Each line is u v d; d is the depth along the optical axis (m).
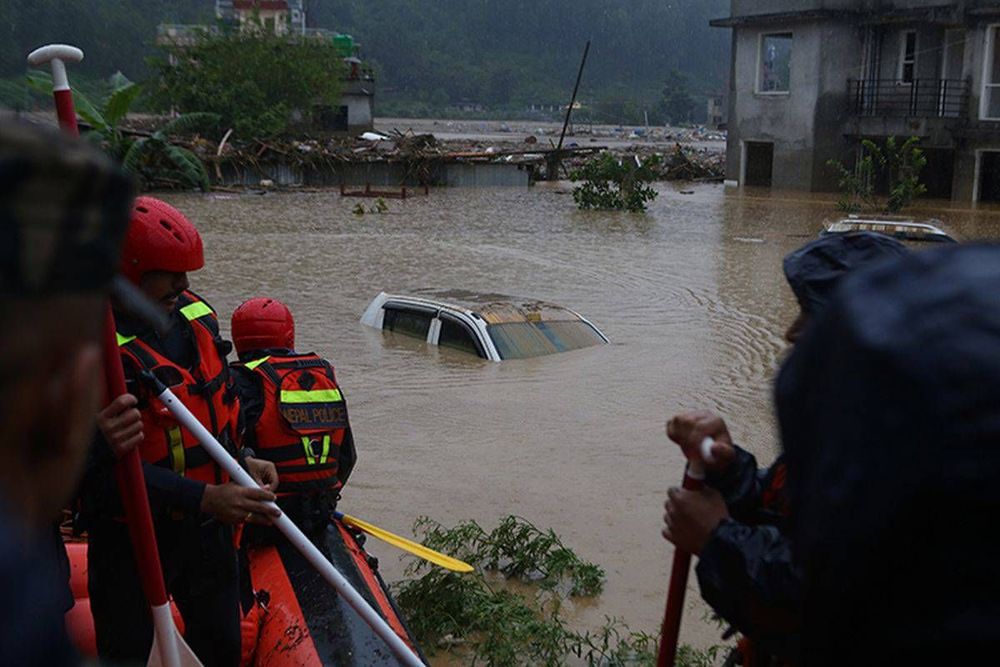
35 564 0.67
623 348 11.15
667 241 21.28
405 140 43.06
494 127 127.31
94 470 3.00
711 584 1.60
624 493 6.80
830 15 33.53
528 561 5.70
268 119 43.31
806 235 22.58
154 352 3.24
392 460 7.39
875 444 0.88
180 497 3.13
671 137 107.75
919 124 31.39
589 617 5.25
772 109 35.84
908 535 0.88
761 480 2.08
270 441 4.29
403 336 11.54
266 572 4.24
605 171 29.09
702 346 11.29
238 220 24.77
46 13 84.81
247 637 3.86
